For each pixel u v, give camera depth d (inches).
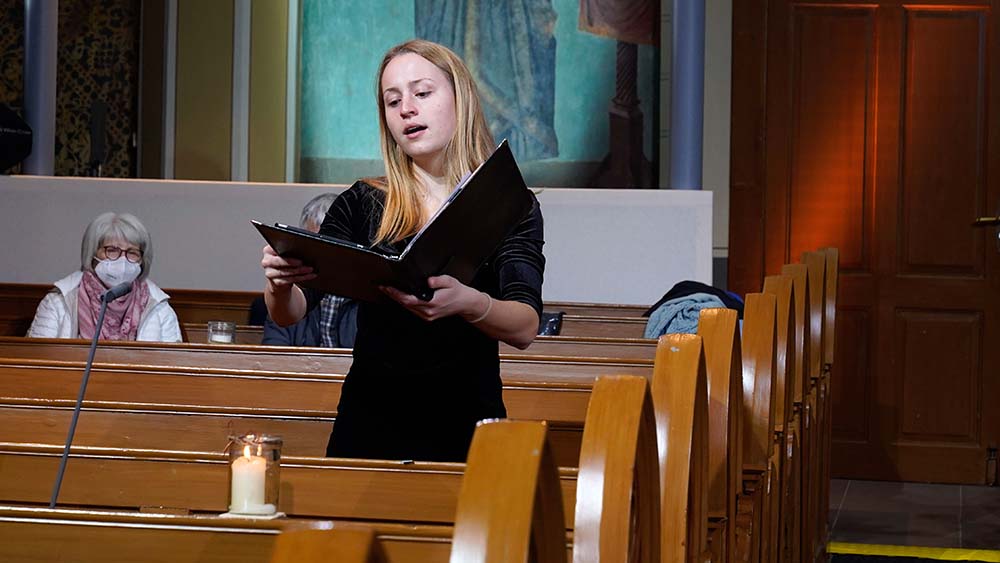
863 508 249.6
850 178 284.4
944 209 281.6
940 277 281.9
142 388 128.6
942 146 281.3
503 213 79.7
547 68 299.0
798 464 161.8
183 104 302.7
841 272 284.8
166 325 180.4
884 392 283.1
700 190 246.5
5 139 245.1
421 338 83.4
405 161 87.0
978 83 280.4
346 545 35.0
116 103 302.5
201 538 62.4
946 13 281.1
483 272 85.7
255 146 303.7
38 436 111.3
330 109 305.0
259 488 82.5
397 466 83.2
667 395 73.9
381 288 75.9
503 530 39.6
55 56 255.0
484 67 300.4
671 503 72.3
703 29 248.1
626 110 297.0
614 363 137.2
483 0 300.2
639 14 296.2
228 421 111.3
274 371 132.2
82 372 129.3
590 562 54.1
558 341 161.5
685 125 247.6
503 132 300.2
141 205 242.2
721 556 96.6
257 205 241.1
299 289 86.2
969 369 281.0
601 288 236.8
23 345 145.7
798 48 286.2
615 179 297.4
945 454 281.4
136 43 303.0
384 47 303.6
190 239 242.2
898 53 282.2
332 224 87.7
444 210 73.4
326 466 84.4
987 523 236.4
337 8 304.0
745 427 119.7
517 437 41.4
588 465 55.3
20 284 220.5
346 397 86.4
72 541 62.6
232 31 302.4
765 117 286.7
